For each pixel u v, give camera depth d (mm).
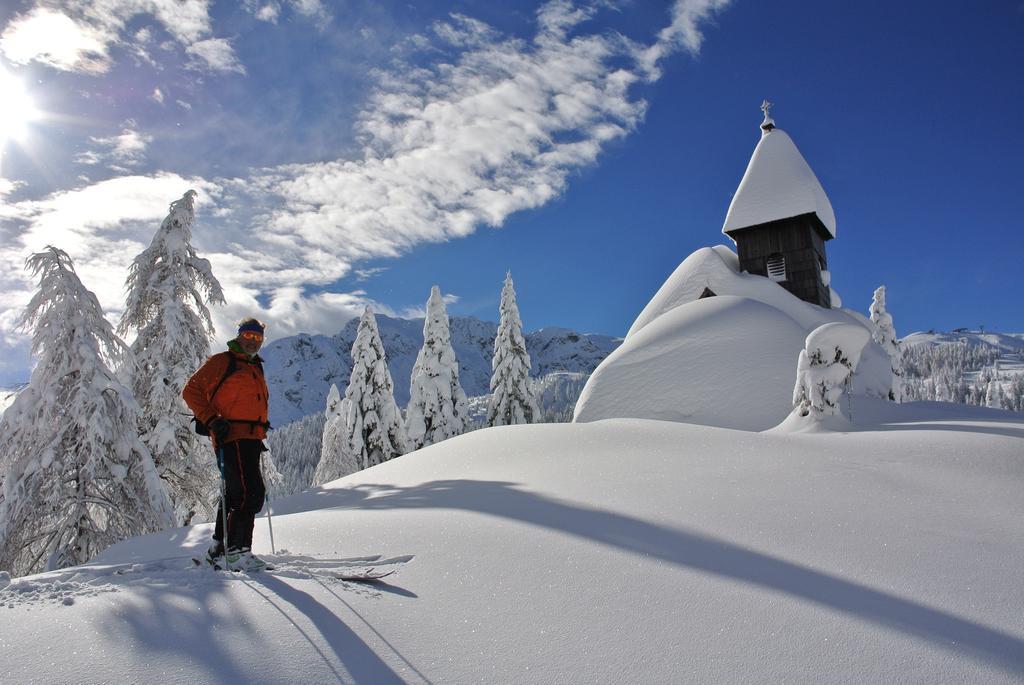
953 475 6820
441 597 3770
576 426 11430
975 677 2793
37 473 12516
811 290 29219
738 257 31203
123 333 17094
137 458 13711
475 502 6559
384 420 35562
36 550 13156
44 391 12812
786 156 30750
